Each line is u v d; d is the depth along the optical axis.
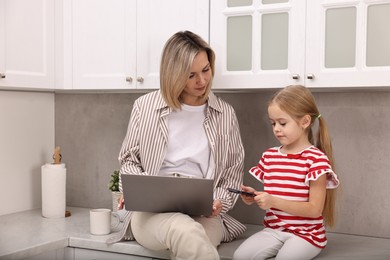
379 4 1.89
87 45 2.43
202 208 1.85
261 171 2.04
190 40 2.03
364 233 2.24
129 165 2.15
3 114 2.59
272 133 2.38
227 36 2.15
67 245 2.17
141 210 1.91
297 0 2.01
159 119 2.11
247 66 2.12
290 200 1.90
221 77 2.16
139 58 2.31
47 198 2.54
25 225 2.38
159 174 2.12
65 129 2.87
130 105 2.70
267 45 2.08
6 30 2.28
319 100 2.29
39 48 2.42
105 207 2.79
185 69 2.00
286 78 2.04
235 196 2.14
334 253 1.94
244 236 2.21
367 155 2.22
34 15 2.39
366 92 2.21
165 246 1.87
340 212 2.28
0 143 2.58
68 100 2.86
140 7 2.29
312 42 1.99
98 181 2.80
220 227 2.05
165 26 2.25
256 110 2.41
